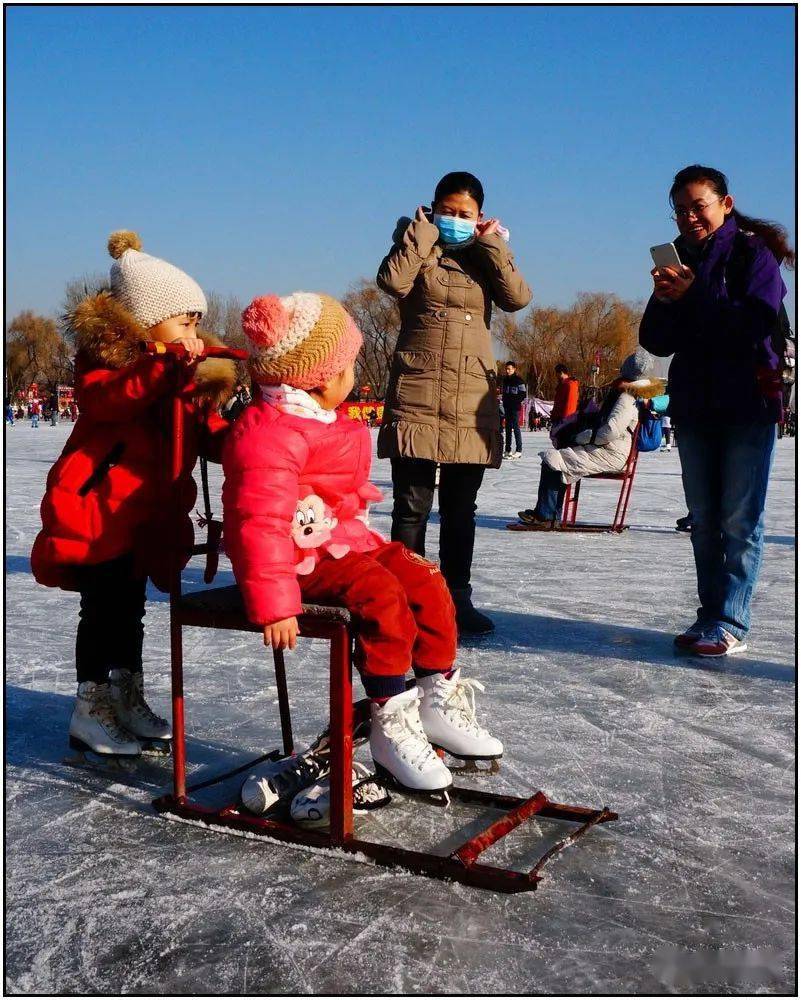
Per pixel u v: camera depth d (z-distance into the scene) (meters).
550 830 2.32
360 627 2.33
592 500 11.52
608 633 4.52
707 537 4.22
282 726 2.76
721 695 3.51
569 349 63.06
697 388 4.09
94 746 2.74
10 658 4.05
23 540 7.41
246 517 2.21
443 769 2.35
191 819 2.37
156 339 2.71
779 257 4.01
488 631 4.47
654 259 4.02
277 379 2.33
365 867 2.12
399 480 4.37
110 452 2.66
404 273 4.12
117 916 1.91
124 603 2.80
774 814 2.43
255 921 1.88
